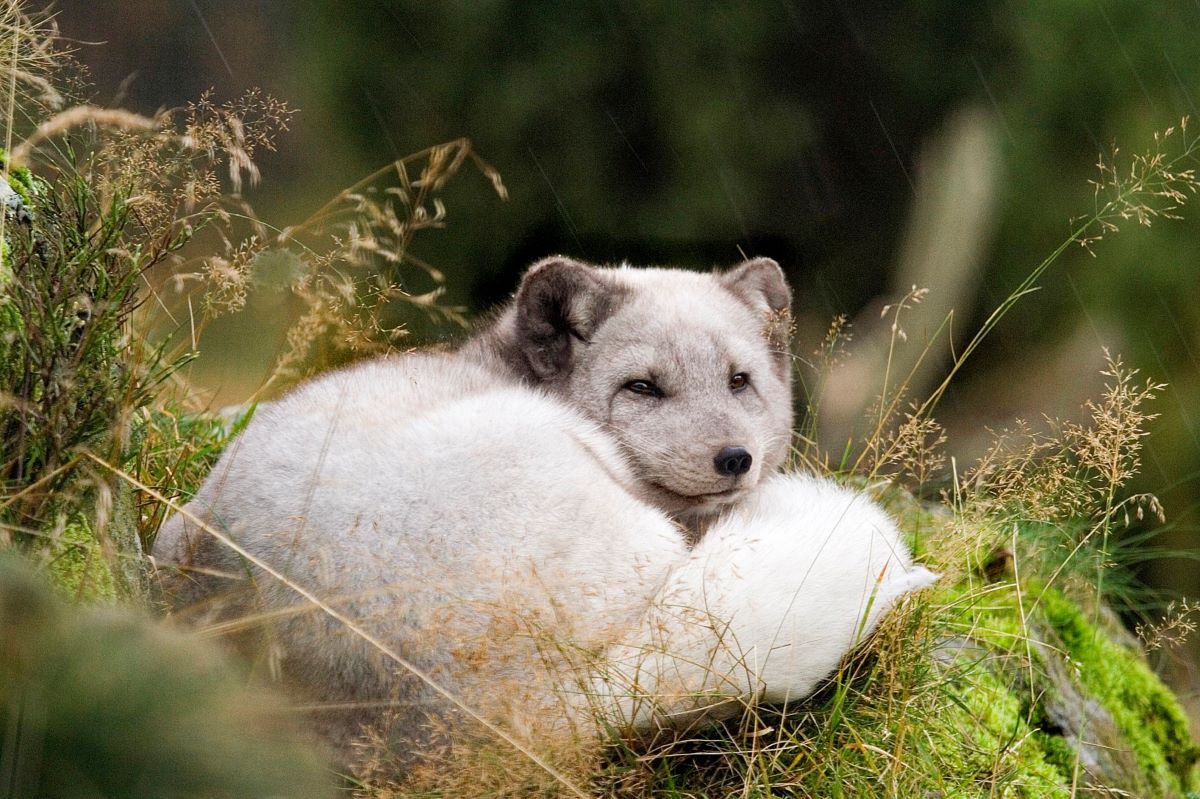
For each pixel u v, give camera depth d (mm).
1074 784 7234
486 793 6078
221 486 7117
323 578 6602
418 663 6488
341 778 6574
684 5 18203
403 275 18672
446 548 6723
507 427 7305
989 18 18094
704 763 6945
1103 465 8312
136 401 6883
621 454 8742
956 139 17312
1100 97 17469
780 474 9727
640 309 9648
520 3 18469
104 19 33062
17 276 6434
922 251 16797
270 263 7359
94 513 6395
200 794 4152
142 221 7246
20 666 4082
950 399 17062
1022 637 8188
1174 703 10977
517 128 18781
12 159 6242
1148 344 16812
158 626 4516
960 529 8289
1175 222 16734
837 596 6832
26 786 3936
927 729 7566
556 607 6398
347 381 8219
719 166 18781
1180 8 17328
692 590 6812
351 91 19281
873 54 18375
